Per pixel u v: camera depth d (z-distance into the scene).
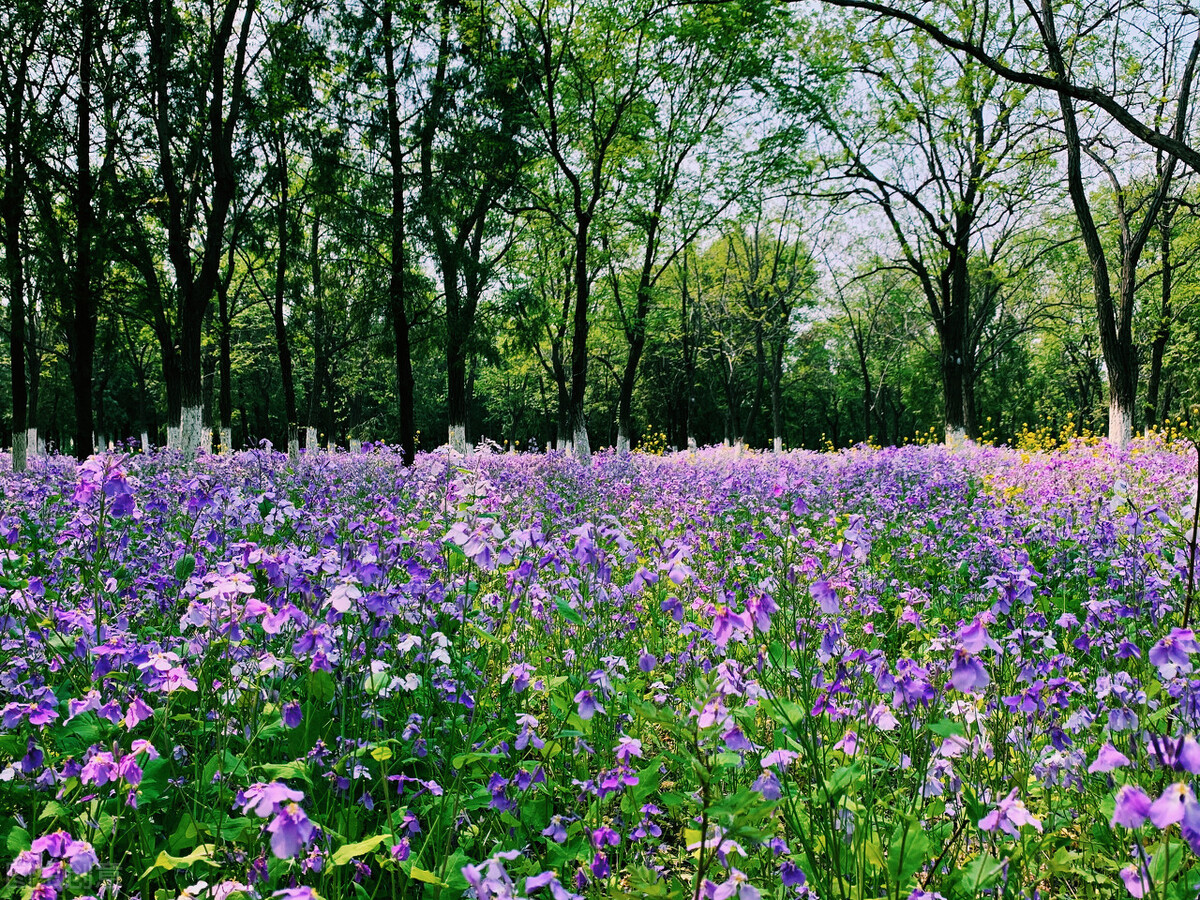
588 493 10.50
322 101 21.27
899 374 56.91
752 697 2.74
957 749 2.55
